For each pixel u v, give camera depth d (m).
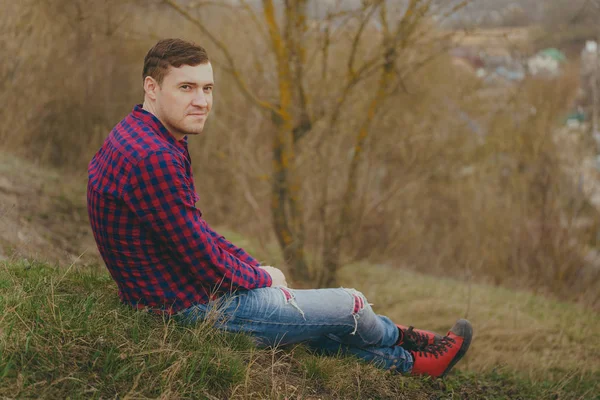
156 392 1.96
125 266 2.18
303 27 5.16
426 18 5.09
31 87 6.70
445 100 9.70
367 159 6.41
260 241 6.38
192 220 2.10
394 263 8.31
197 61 2.16
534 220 8.02
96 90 7.73
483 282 7.65
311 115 5.45
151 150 2.04
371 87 6.11
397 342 2.73
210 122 8.75
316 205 6.02
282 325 2.35
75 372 1.93
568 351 4.32
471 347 4.29
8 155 6.09
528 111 9.22
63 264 3.10
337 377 2.46
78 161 7.59
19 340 1.95
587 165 8.52
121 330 2.16
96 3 5.73
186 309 2.24
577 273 7.33
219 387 2.10
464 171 9.83
